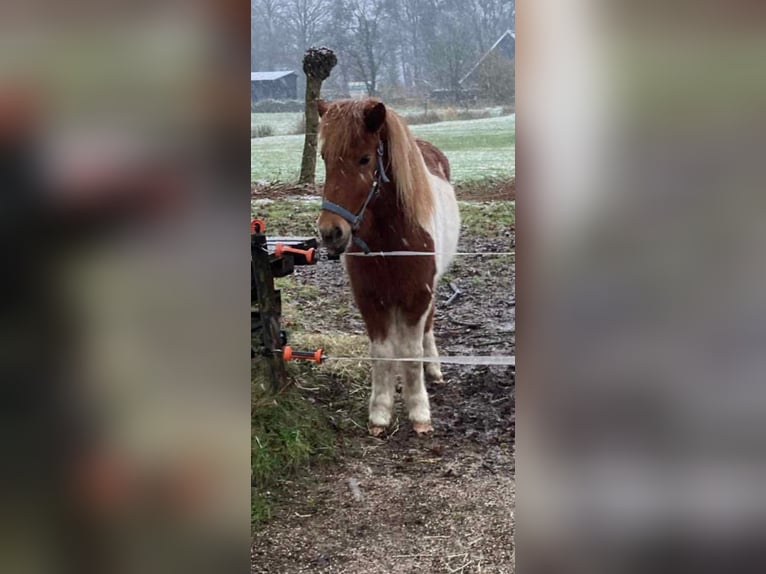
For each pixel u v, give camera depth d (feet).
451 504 7.02
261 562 6.51
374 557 6.55
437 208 7.64
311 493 7.32
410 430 7.89
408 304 7.68
